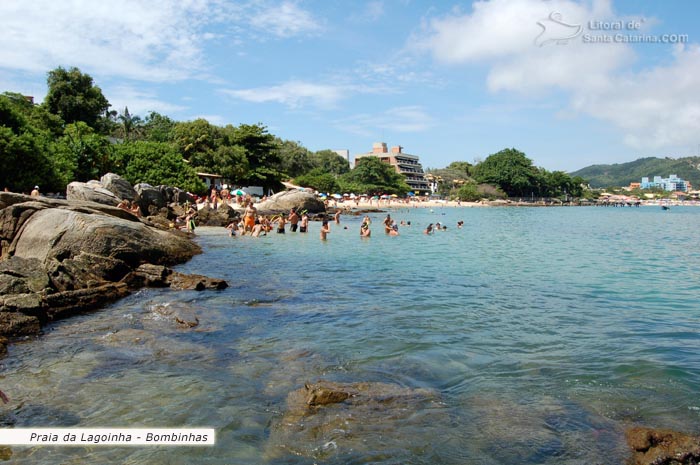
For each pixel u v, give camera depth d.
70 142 52.34
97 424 5.91
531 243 30.14
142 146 57.06
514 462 5.07
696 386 7.01
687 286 14.98
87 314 11.11
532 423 5.88
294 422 5.90
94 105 78.12
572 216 77.94
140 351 8.49
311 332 9.76
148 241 17.34
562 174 178.50
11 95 69.12
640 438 5.31
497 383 7.14
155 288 14.05
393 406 6.32
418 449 5.32
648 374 7.48
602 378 7.33
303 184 98.00
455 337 9.44
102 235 15.63
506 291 14.02
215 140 75.38
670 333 9.75
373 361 8.09
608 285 15.10
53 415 6.12
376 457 5.17
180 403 6.46
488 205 137.38
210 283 14.12
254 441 5.53
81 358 8.14
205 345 8.86
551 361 8.09
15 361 7.99
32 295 10.40
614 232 41.47
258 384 7.09
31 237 15.60
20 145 38.50
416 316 11.05
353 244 27.19
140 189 36.69
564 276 16.80
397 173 138.50
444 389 6.92
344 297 13.07
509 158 160.38
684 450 5.08
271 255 21.88
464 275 16.81
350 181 124.62
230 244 26.67
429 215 73.25
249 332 9.73
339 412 6.14
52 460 5.21
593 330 9.95
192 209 39.22
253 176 75.75
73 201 20.00
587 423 5.89
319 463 5.09
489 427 5.79
